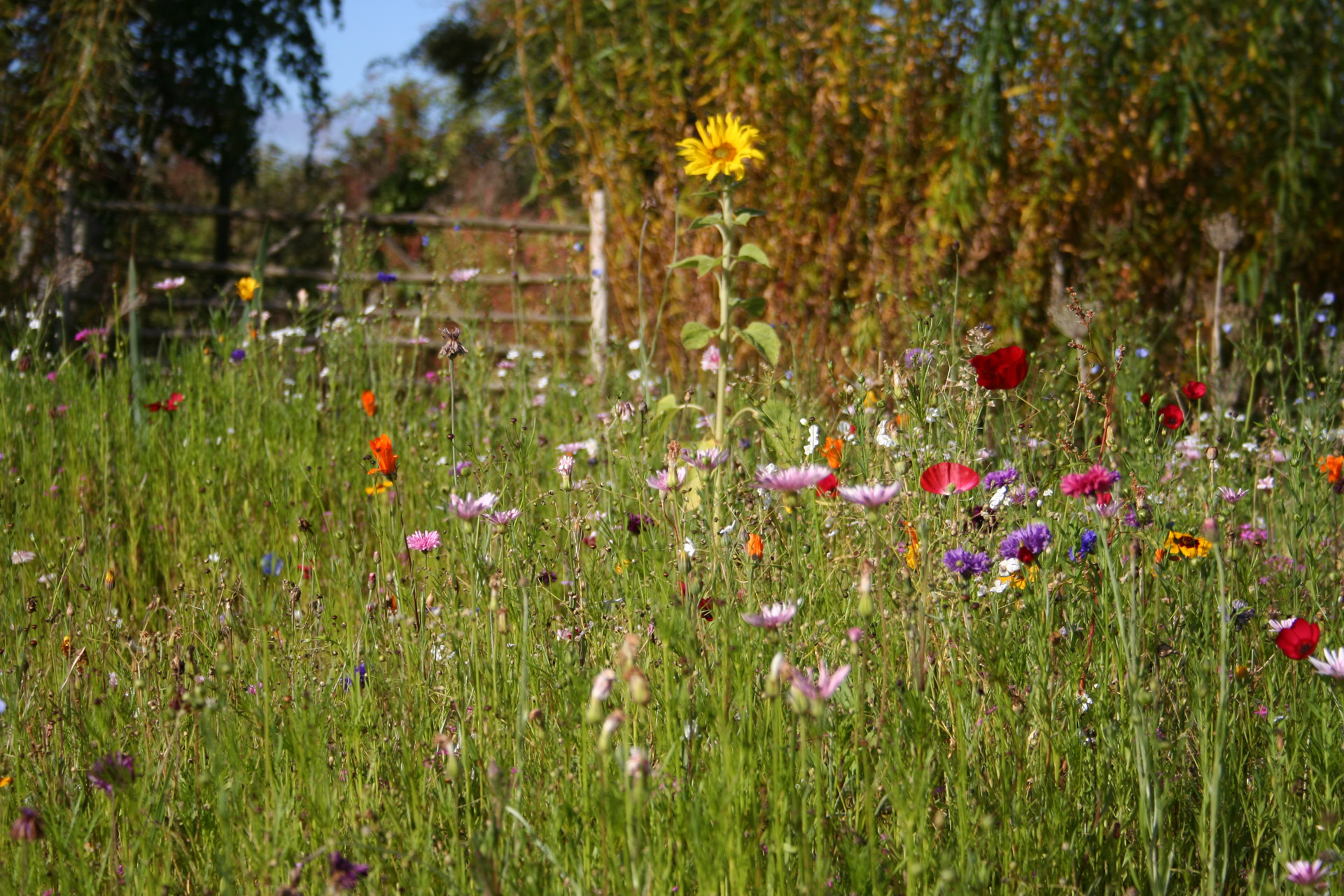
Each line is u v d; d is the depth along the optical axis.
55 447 4.07
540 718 1.85
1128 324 4.88
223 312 6.52
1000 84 6.03
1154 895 1.61
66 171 6.96
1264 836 1.84
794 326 5.80
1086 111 6.04
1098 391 3.33
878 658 1.91
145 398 4.40
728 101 6.20
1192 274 6.33
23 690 2.11
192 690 1.77
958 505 2.15
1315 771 1.89
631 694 1.40
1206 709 1.77
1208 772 1.68
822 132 6.06
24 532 3.34
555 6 6.81
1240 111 6.41
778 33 6.20
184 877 1.72
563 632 2.18
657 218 6.36
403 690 2.03
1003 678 1.80
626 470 3.06
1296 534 2.62
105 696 2.09
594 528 2.71
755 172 6.18
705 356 3.62
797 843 1.52
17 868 1.56
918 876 1.48
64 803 1.82
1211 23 6.22
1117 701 1.93
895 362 2.48
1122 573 2.12
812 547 2.41
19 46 6.95
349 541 3.26
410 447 4.02
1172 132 6.27
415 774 1.76
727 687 1.56
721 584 2.05
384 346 5.05
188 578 3.16
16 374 4.49
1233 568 2.34
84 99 7.00
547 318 6.66
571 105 6.86
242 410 4.38
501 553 2.26
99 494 3.76
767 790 1.59
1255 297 6.24
